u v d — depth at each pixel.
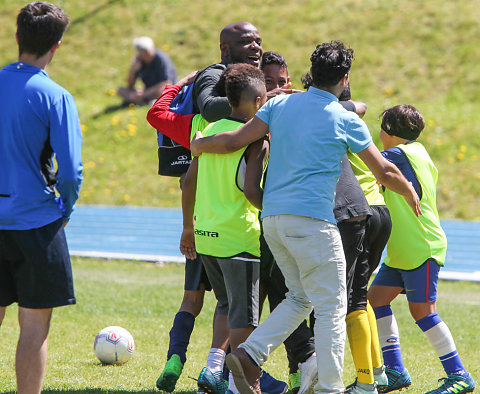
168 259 41.16
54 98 13.88
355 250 15.97
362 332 16.12
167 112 17.97
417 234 17.47
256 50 18.59
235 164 15.29
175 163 18.34
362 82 73.69
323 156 14.55
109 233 49.88
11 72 14.12
